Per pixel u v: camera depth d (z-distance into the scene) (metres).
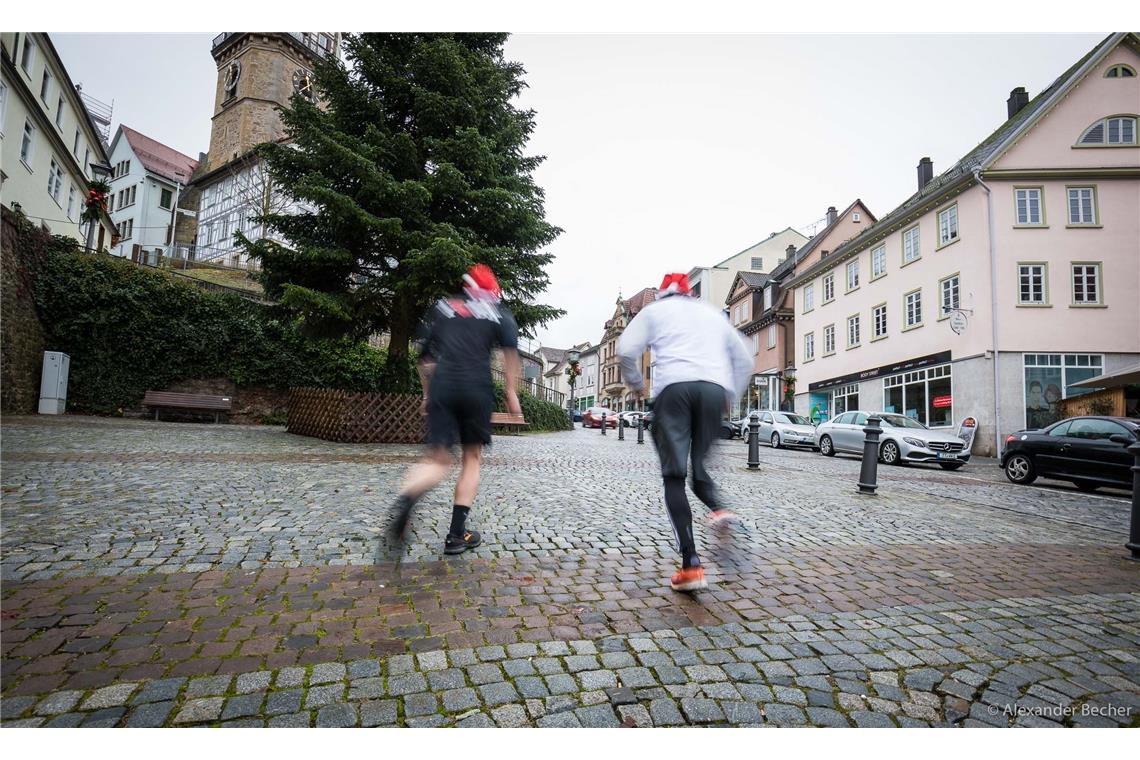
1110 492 10.41
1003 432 18.30
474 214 12.42
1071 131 19.02
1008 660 2.55
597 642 2.53
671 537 4.51
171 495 5.19
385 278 11.97
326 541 3.92
